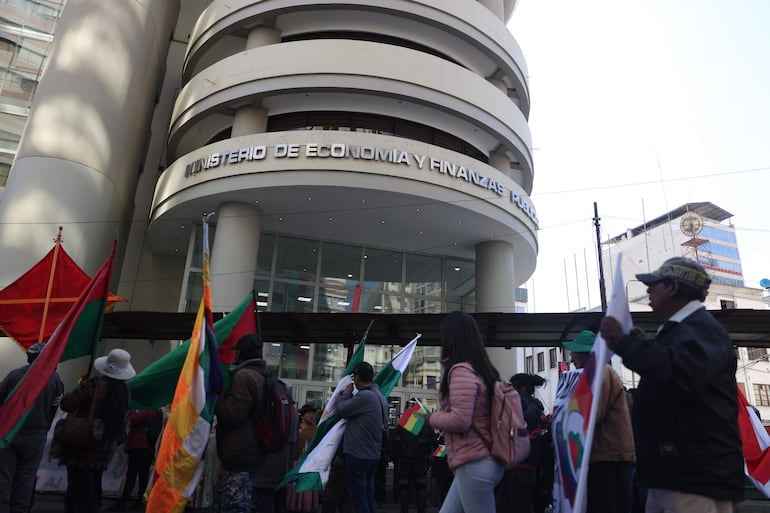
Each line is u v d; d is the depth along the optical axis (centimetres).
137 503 941
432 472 1152
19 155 1631
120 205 1867
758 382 4372
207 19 1984
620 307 255
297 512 718
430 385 1919
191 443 441
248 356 479
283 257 1973
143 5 2016
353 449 568
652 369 241
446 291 2098
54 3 2120
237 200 1731
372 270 2048
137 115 1962
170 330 1430
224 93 1803
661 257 5822
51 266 891
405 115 1862
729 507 247
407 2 1825
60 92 1683
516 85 2092
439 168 1697
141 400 627
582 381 308
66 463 496
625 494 414
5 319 866
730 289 5191
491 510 330
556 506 344
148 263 2184
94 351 620
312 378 1847
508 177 1909
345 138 1656
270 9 1831
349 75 1723
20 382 507
